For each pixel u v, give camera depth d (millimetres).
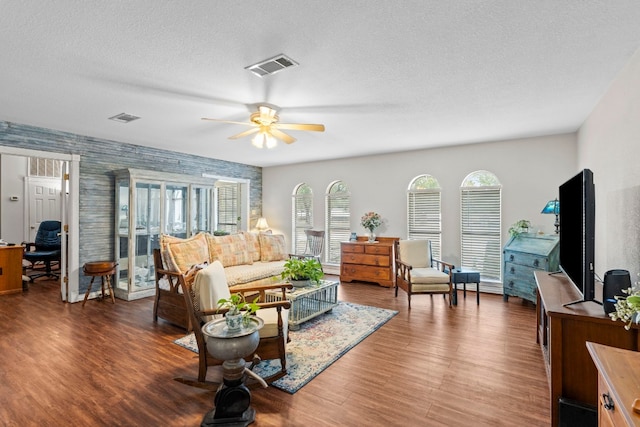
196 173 6211
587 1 1727
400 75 2637
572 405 1823
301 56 2314
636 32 2016
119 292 4859
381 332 3473
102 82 2748
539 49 2230
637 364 1191
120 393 2295
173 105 3328
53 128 4270
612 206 2770
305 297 3766
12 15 1820
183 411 2104
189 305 2377
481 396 2264
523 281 4285
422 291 4340
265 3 1723
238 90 2936
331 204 6828
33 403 2166
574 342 1866
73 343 3158
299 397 2268
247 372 2256
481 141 5039
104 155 4898
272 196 7594
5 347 3055
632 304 1493
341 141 5035
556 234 4211
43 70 2520
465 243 5344
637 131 2229
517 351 2979
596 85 2840
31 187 7629
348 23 1914
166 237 3969
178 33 2016
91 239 4781
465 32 2018
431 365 2719
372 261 5797
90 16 1835
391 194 6027
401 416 2051
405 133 4523
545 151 4691
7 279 5109
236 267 4582
